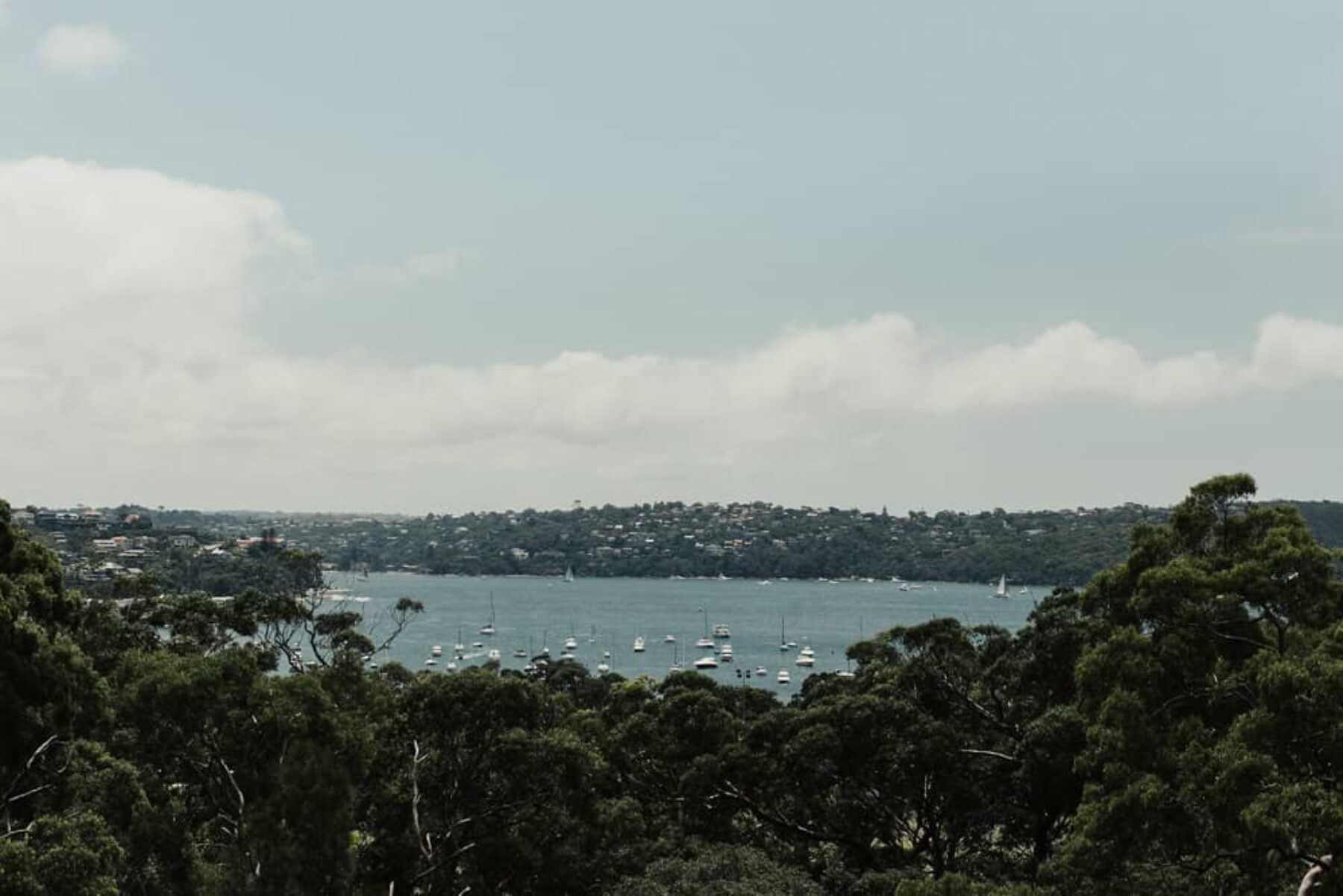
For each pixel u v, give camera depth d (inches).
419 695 1369.3
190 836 1213.1
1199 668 1034.7
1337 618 1050.7
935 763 1551.4
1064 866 1022.4
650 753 1804.9
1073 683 1567.4
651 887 1249.4
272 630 1647.4
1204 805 908.0
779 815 1721.2
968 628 1775.3
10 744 1074.7
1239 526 1120.2
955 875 1011.3
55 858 892.6
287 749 1087.0
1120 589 1181.7
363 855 1343.5
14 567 1293.1
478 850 1379.2
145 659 1286.9
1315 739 866.8
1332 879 810.2
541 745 1346.0
